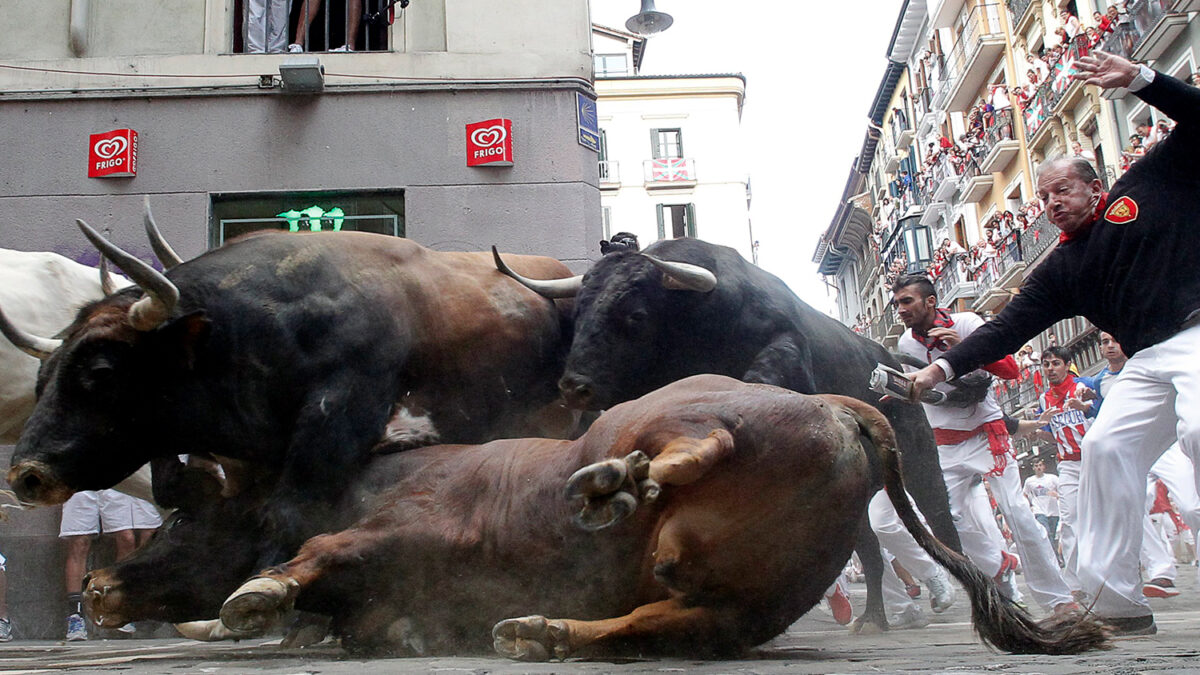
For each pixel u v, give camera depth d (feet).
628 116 166.61
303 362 13.93
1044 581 21.15
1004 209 118.11
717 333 17.29
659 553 9.73
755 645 10.44
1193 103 13.48
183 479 13.41
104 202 30.58
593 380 16.24
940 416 22.21
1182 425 13.16
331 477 13.52
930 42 141.79
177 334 12.92
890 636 16.78
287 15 34.30
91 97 30.99
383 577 11.23
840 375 19.40
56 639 25.64
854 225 192.03
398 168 31.60
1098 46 87.40
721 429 9.35
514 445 11.60
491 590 11.00
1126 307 14.15
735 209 165.48
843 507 9.93
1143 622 13.98
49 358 13.06
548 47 33.09
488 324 16.65
